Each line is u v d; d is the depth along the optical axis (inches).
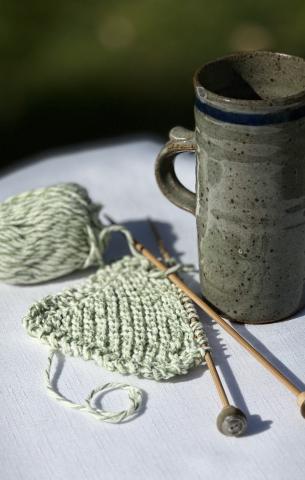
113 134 60.7
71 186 28.0
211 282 25.6
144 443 21.9
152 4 73.1
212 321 26.0
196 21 70.9
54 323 25.4
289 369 23.9
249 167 22.6
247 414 22.5
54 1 75.4
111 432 22.3
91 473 21.2
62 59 68.8
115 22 72.4
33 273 27.3
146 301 26.1
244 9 70.9
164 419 22.6
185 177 32.8
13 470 21.3
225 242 24.3
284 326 25.6
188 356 23.9
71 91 65.2
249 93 24.8
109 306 25.9
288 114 21.8
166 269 27.4
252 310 25.3
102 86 65.3
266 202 23.1
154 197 32.7
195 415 22.6
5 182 34.1
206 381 23.7
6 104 64.4
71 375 24.1
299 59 23.7
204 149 23.3
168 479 20.9
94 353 24.2
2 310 26.9
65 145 60.2
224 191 23.4
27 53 69.9
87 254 27.8
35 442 22.1
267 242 23.9
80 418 22.7
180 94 63.7
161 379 23.7
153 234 30.5
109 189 33.2
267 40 67.2
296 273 24.9
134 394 23.0
